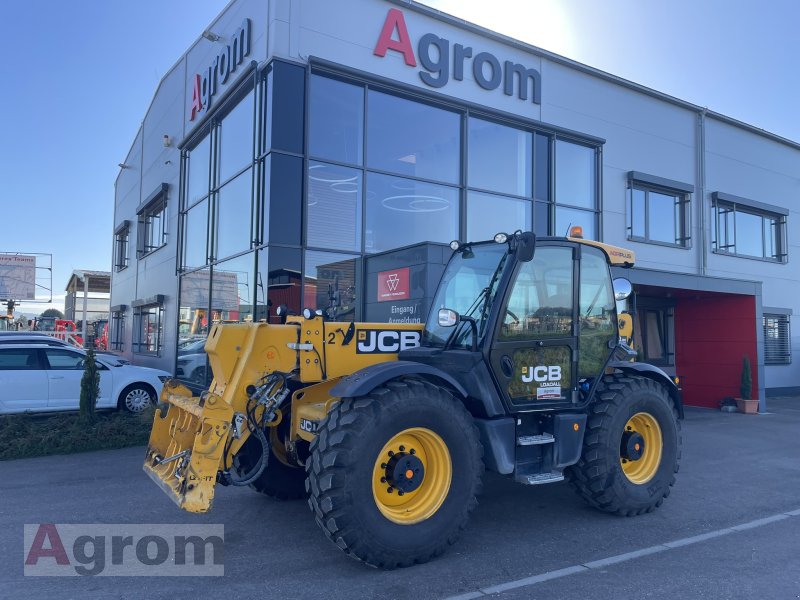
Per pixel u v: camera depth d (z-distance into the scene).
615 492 5.53
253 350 4.92
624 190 14.39
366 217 10.64
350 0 10.52
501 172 12.39
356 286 10.40
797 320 18.56
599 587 4.09
